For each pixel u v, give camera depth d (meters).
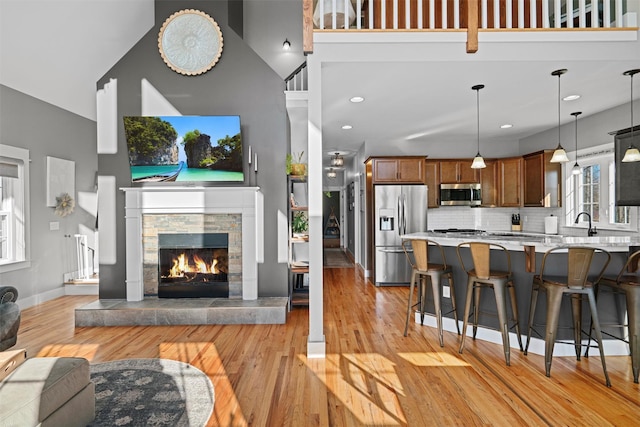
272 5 5.51
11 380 1.85
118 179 4.32
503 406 2.31
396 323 4.02
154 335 3.62
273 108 4.35
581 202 5.20
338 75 3.47
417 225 6.00
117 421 2.15
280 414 2.23
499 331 3.40
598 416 2.20
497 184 6.32
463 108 4.58
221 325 3.93
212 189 4.24
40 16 3.99
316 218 3.15
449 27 3.51
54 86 4.90
